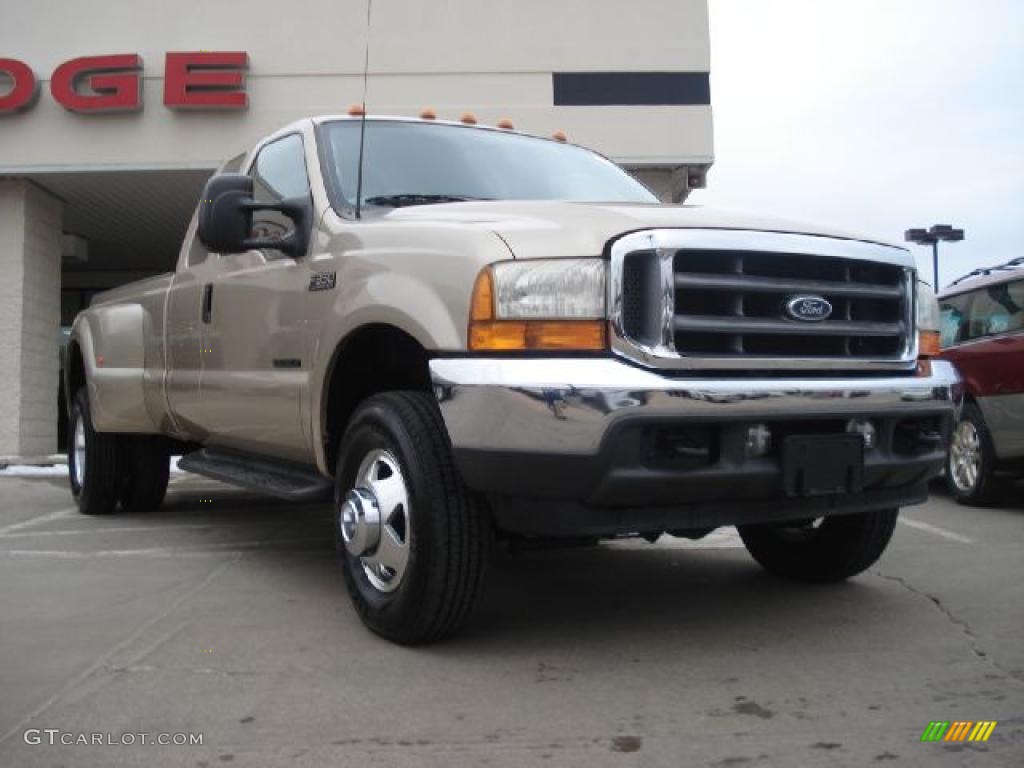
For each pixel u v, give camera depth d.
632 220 3.24
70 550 5.42
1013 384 6.71
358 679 3.11
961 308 7.61
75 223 14.30
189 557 5.20
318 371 3.93
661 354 3.07
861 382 3.39
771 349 3.33
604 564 4.95
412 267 3.42
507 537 3.52
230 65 11.51
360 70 11.61
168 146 11.61
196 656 3.35
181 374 5.33
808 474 3.24
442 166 4.52
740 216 3.48
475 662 3.29
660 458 3.09
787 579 4.57
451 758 2.51
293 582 4.55
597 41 11.70
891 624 3.76
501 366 3.03
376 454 3.59
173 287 5.45
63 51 11.75
